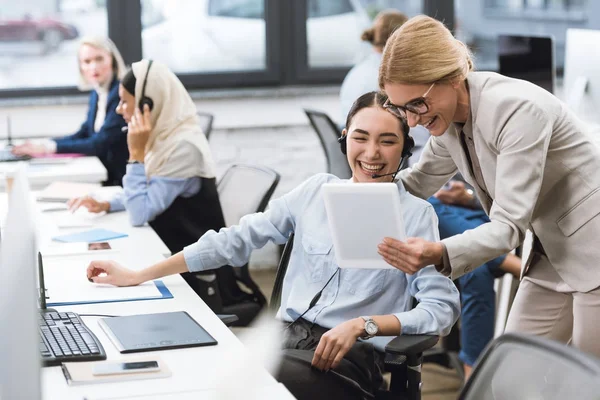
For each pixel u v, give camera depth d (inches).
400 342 92.8
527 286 112.0
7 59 236.1
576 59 173.2
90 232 140.8
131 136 147.5
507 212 93.1
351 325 94.6
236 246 110.5
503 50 193.6
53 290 107.1
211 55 250.4
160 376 78.5
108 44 215.2
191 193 149.3
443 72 91.1
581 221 98.9
